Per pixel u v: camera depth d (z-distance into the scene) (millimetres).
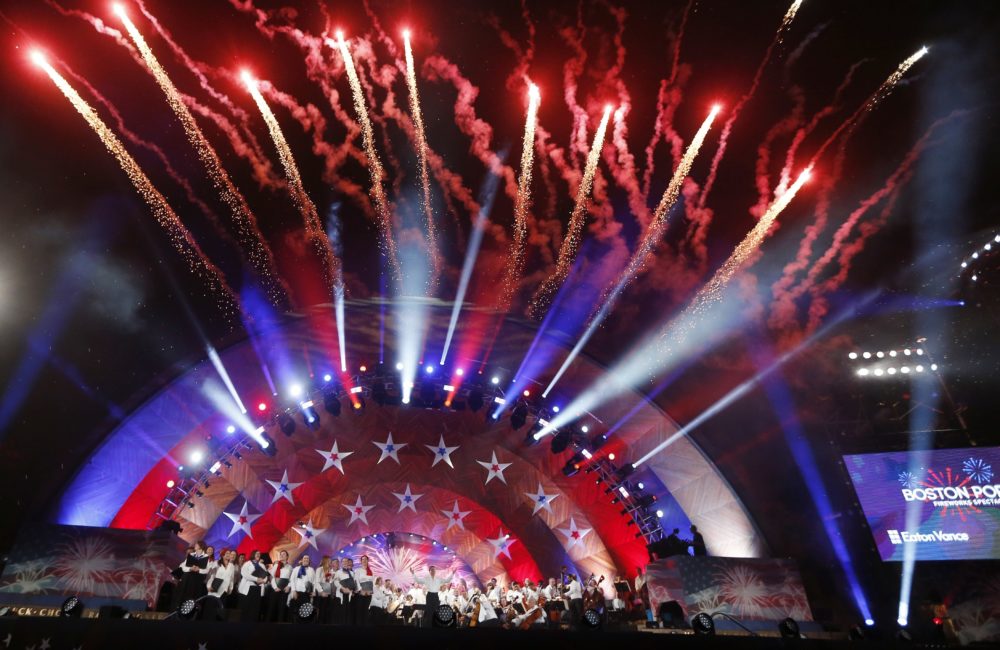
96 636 12266
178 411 22062
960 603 21438
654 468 24781
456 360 24906
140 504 21641
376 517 24844
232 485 23234
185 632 12531
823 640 15008
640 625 19547
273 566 18406
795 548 23203
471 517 25422
